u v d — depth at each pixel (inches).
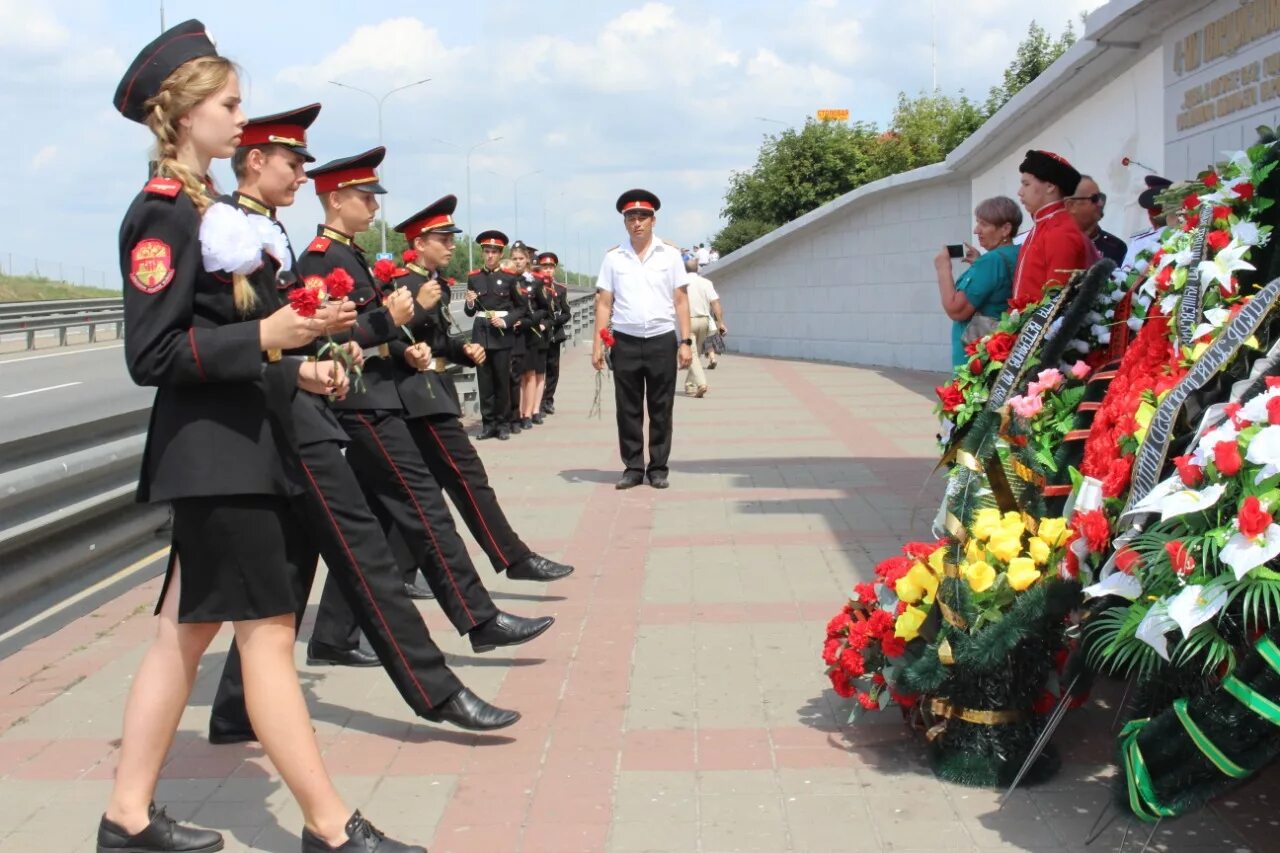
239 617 146.3
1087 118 538.3
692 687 213.2
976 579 165.5
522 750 189.2
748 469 424.2
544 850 157.6
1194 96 398.6
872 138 1556.3
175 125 146.6
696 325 679.1
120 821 155.6
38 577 254.7
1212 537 126.6
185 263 141.0
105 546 281.1
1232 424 129.6
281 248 154.3
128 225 141.6
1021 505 176.7
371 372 222.5
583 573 290.4
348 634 230.1
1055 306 188.2
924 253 809.5
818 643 233.6
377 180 226.4
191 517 145.7
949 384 200.8
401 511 220.7
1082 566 160.4
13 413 742.5
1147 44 455.8
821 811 165.5
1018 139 650.8
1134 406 160.1
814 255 950.4
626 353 390.0
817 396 660.7
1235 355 146.9
